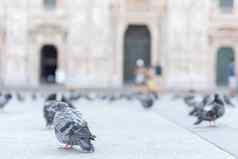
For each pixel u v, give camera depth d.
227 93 49.12
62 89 53.62
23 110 29.78
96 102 37.41
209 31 56.22
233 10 56.56
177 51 55.53
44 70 58.38
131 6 57.03
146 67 57.91
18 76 55.81
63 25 56.25
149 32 58.19
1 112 28.34
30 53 56.19
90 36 55.38
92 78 55.44
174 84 55.47
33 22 56.06
